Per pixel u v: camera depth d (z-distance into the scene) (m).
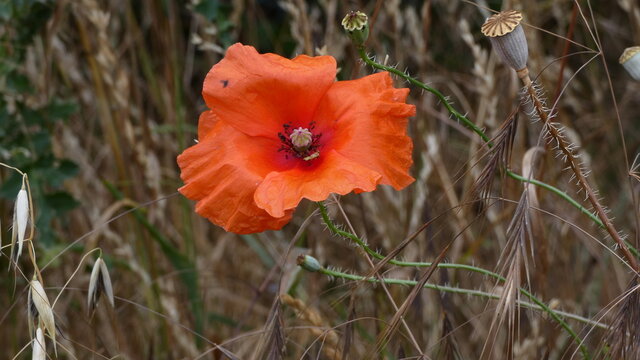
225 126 0.42
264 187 0.40
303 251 0.51
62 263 0.59
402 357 0.45
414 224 0.56
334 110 0.42
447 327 0.46
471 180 0.58
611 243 0.58
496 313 0.39
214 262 0.61
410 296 0.41
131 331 0.58
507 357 0.39
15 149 0.54
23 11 0.55
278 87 0.42
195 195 0.41
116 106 0.58
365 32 0.41
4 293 0.59
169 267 0.61
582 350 0.44
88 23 0.61
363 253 0.45
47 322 0.41
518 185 0.56
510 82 0.57
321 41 0.59
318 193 0.40
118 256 0.58
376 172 0.40
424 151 0.57
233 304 0.61
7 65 0.54
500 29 0.40
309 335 0.51
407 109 0.41
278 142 0.42
